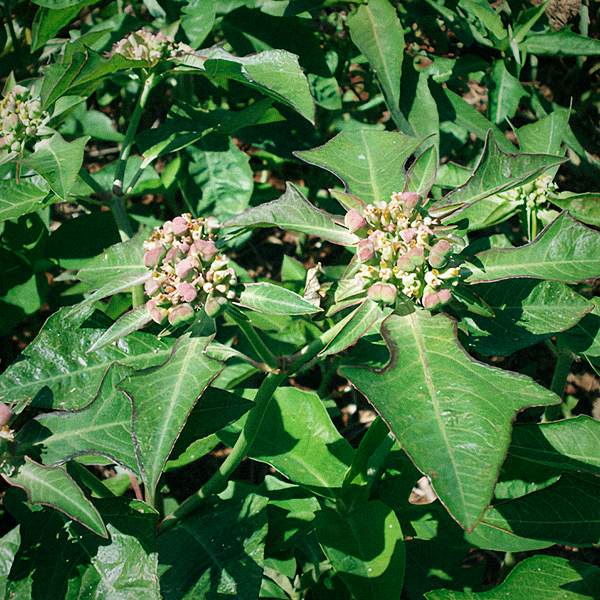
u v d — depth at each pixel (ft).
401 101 1.12
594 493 0.83
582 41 1.13
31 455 0.76
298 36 1.21
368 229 0.74
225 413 0.77
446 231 0.72
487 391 0.63
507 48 1.19
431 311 0.69
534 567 0.85
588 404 1.33
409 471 0.99
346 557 0.86
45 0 1.00
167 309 0.72
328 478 0.93
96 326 0.83
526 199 0.88
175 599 0.82
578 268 0.69
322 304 0.76
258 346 0.75
